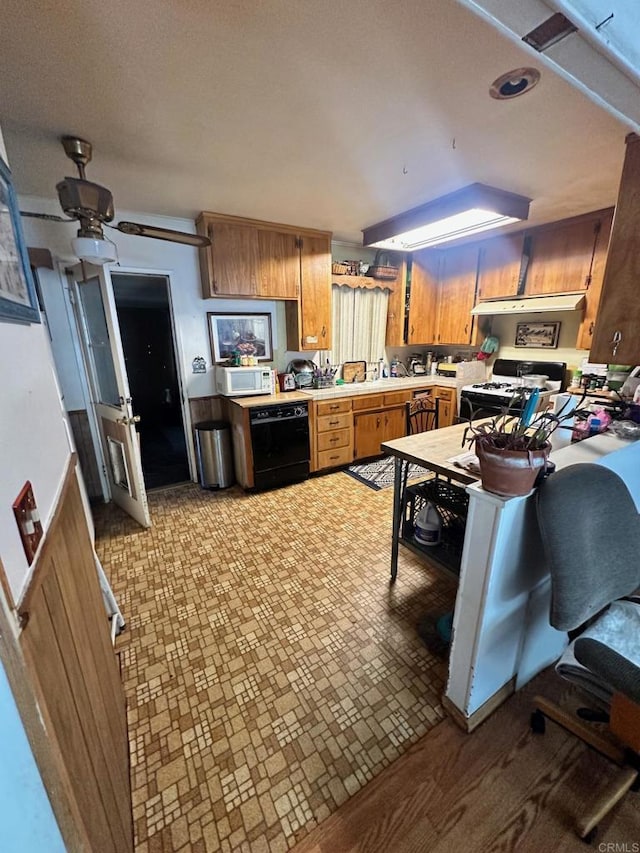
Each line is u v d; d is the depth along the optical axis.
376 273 4.01
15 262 0.86
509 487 1.09
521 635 1.38
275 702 1.43
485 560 1.17
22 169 2.05
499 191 2.41
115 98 1.43
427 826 1.06
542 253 3.29
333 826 1.07
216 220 2.90
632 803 1.10
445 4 1.01
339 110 1.51
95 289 2.49
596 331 1.70
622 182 1.56
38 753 0.52
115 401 2.71
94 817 0.76
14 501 0.61
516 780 1.17
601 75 0.93
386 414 4.00
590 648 1.03
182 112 1.52
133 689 1.49
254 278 3.16
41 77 1.29
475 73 1.29
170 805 1.13
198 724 1.36
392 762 1.22
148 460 4.29
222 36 1.12
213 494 3.34
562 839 1.03
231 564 2.30
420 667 1.58
